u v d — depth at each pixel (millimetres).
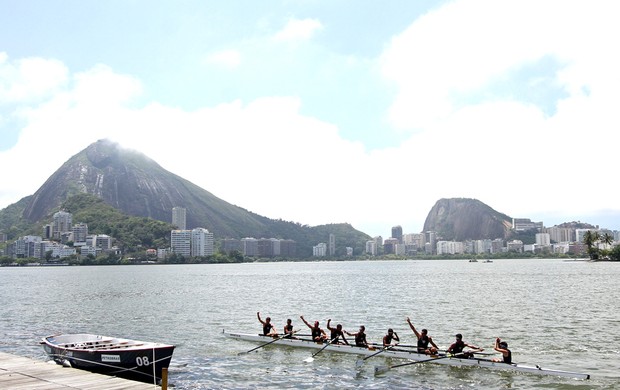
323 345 34125
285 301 74625
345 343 33688
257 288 106188
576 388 25750
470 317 53500
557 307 62000
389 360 31062
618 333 42531
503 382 26547
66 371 23578
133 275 185625
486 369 28781
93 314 58906
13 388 20750
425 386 26016
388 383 26594
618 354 34281
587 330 44219
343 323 50531
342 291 94375
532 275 147375
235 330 46156
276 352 33875
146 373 25969
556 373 27500
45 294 91125
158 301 75500
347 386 26172
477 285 105875
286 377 27938
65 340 30969
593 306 62719
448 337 41594
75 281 140750
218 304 70562
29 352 36188
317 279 146750
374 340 40625
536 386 25969
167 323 50781
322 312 60000
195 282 132750
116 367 26422
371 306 66062
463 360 29422
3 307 68125
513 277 136875
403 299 75562
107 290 101000
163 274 195500
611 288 91125
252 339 38219
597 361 32250
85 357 27047
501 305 65062
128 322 51750
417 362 29516
